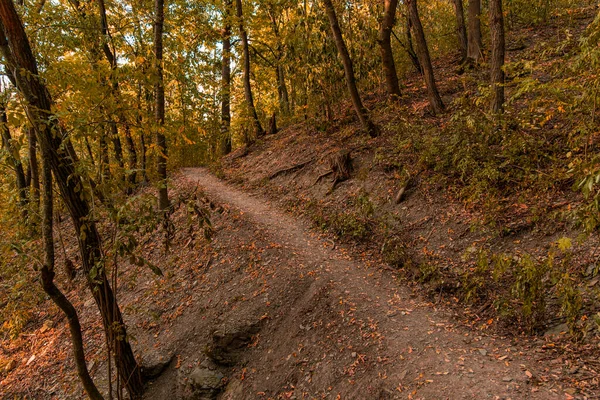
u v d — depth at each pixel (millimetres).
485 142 7594
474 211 7207
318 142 13406
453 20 16422
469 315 5340
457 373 4340
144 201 4492
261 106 21891
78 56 10812
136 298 8945
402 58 15266
